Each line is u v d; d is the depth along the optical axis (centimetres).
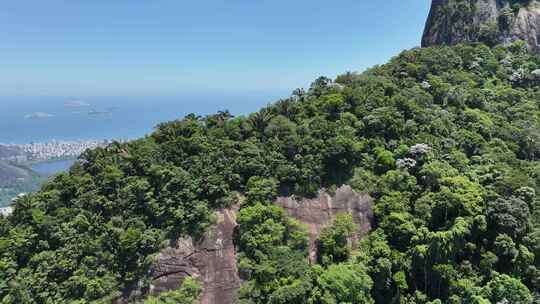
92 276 4256
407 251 4550
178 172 4841
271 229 4553
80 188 4797
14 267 4294
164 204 4681
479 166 5228
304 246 4628
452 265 4466
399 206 4788
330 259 4566
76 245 4400
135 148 5188
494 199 4659
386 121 5616
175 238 4569
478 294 4250
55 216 4609
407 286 4419
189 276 4400
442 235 4362
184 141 5206
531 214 4666
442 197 4684
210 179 4866
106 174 4816
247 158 5131
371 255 4534
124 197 4703
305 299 4200
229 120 5772
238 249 4600
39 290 4166
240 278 4422
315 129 5444
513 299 4128
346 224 4734
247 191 4922
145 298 4272
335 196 5084
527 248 4481
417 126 5812
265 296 4238
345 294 4141
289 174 5034
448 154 5328
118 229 4462
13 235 4447
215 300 4312
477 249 4584
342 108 5900
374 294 4456
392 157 5316
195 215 4653
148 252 4453
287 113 5928
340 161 5194
